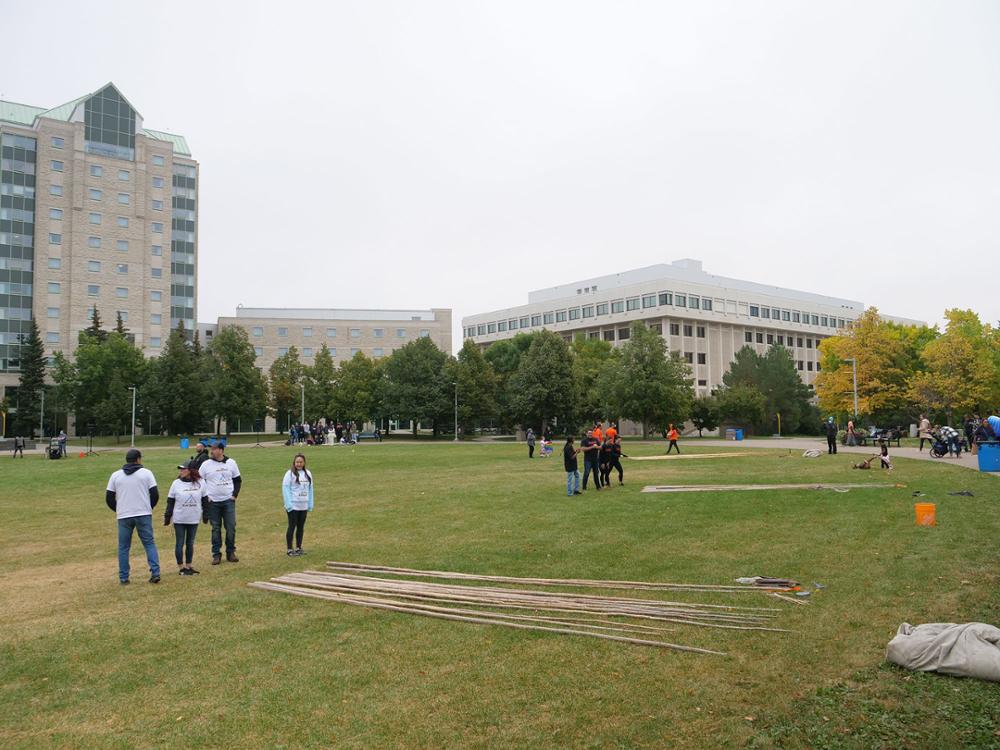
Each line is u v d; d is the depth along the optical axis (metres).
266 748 5.17
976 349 56.31
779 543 11.87
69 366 76.50
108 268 92.88
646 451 43.62
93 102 93.12
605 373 71.50
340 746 5.16
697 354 106.62
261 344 117.50
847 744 4.91
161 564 12.16
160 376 75.31
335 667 6.72
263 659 7.00
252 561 12.06
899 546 11.19
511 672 6.47
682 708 5.61
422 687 6.19
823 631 7.28
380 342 122.00
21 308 88.12
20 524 17.00
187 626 8.18
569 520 15.11
